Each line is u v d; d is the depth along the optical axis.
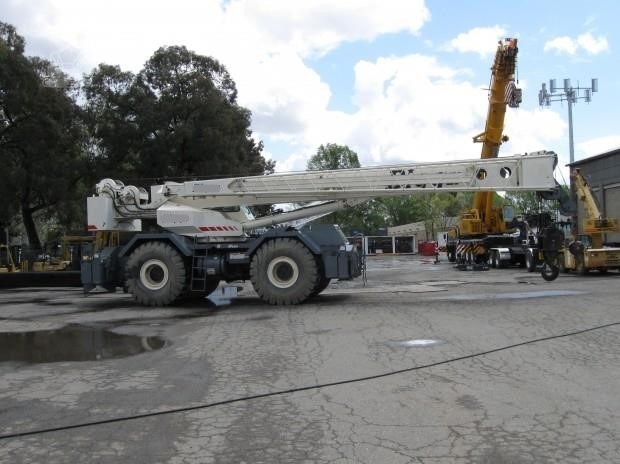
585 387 5.74
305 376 6.44
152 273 13.79
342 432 4.65
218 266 13.70
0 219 28.62
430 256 55.19
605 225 19.70
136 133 31.30
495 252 26.16
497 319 9.94
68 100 30.48
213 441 4.52
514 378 6.13
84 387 6.20
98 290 18.62
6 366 7.29
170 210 14.06
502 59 25.59
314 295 14.49
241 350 7.97
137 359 7.59
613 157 27.70
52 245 32.97
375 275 23.70
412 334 8.74
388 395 5.62
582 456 4.08
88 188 33.38
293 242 13.16
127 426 4.91
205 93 32.16
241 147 35.22
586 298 12.54
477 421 4.83
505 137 26.72
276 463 4.08
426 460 4.06
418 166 13.78
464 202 79.56
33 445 4.50
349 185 14.00
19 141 27.92
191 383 6.27
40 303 15.09
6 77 26.50
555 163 13.45
